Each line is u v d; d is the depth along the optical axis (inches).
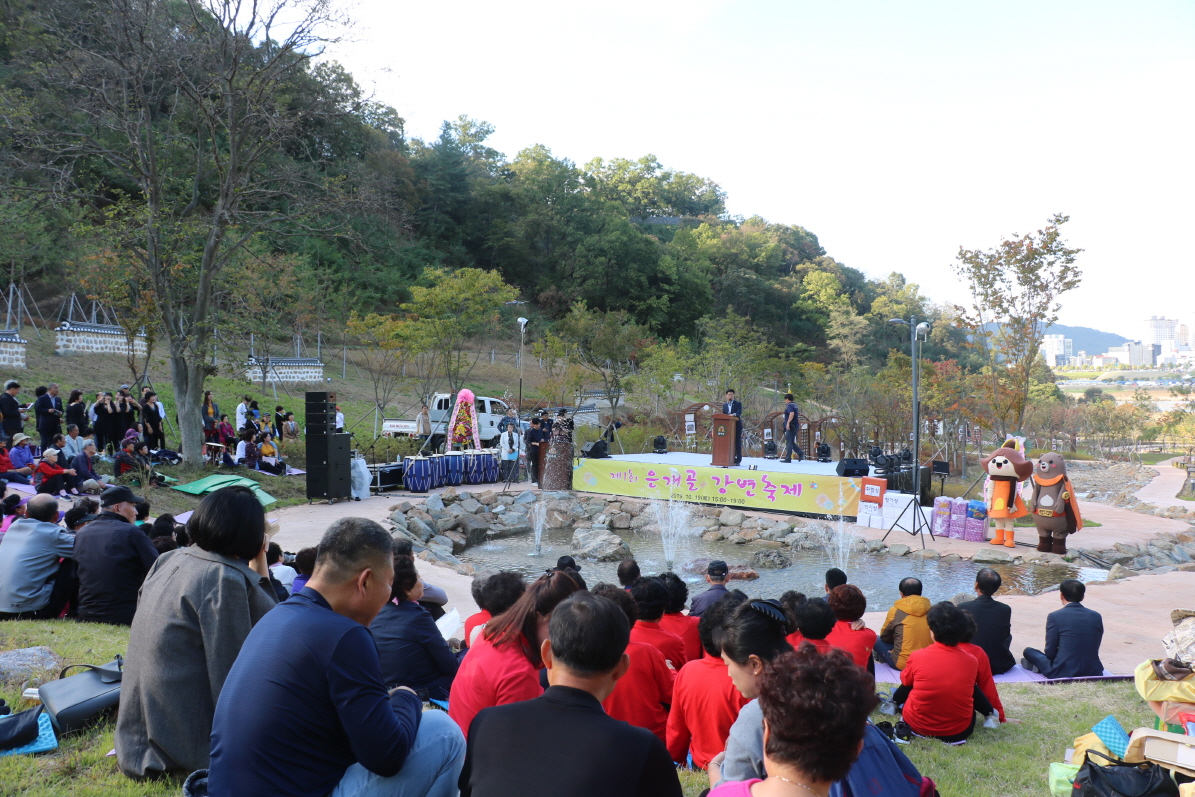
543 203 2994.6
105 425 649.0
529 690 129.7
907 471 657.0
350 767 98.0
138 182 729.6
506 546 595.8
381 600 101.0
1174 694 172.2
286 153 956.0
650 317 2795.3
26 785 141.3
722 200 5319.9
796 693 74.2
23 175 754.8
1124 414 2267.5
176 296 728.3
